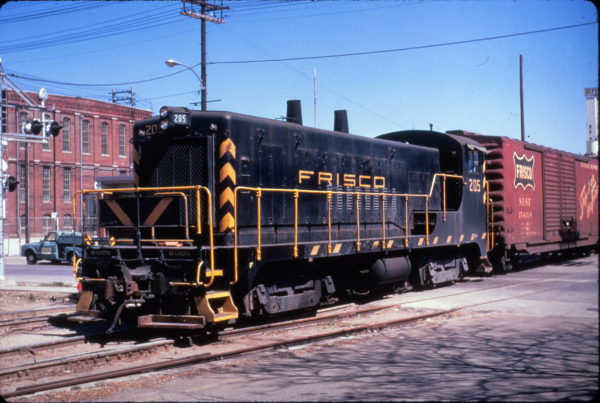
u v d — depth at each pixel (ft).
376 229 44.70
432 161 52.37
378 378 23.39
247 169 34.19
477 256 57.77
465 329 33.73
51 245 93.40
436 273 51.37
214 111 33.58
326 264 40.86
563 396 20.67
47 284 59.47
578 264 77.46
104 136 173.58
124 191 33.94
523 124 106.22
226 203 32.55
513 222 63.57
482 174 57.11
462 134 64.44
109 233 35.73
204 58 86.38
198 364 26.07
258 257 32.94
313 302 38.68
